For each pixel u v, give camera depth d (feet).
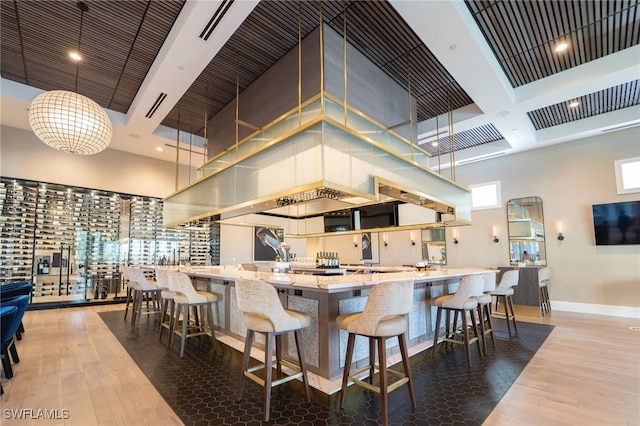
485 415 7.17
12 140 20.10
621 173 19.69
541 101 16.47
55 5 11.68
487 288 12.56
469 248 25.44
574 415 7.18
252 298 7.70
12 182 19.99
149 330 15.02
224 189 13.69
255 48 13.92
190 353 11.66
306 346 9.77
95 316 18.37
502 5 11.37
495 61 14.32
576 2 11.25
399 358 11.01
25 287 13.10
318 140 8.88
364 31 12.76
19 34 13.28
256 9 11.66
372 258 30.73
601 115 19.63
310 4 11.34
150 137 21.61
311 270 15.87
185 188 17.65
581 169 21.13
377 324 7.18
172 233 26.18
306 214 26.63
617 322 17.21
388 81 15.51
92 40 13.66
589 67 14.76
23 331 14.10
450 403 7.75
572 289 20.94
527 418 7.05
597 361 10.80
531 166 23.17
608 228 19.83
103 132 13.10
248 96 16.74
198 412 7.32
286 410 7.43
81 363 10.51
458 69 13.64
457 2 10.74
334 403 7.77
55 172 21.48
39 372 9.68
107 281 23.09
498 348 12.32
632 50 13.71
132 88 17.49
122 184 24.22
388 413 7.26
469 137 22.57
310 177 8.97
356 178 9.71
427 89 17.04
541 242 22.33
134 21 12.52
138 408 7.49
